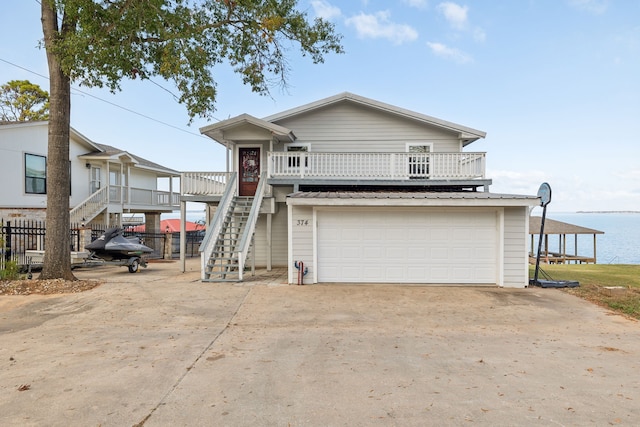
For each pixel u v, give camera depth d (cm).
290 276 1088
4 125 1680
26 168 1780
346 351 546
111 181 2458
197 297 896
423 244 1098
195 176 1449
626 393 412
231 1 1120
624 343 592
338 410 369
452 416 358
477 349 559
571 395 406
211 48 1248
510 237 1073
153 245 2570
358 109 1614
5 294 886
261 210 1451
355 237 1104
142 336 611
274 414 360
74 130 2020
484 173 1358
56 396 394
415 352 544
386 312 779
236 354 531
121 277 1255
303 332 641
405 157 1399
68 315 736
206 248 1152
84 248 1448
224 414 359
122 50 1026
